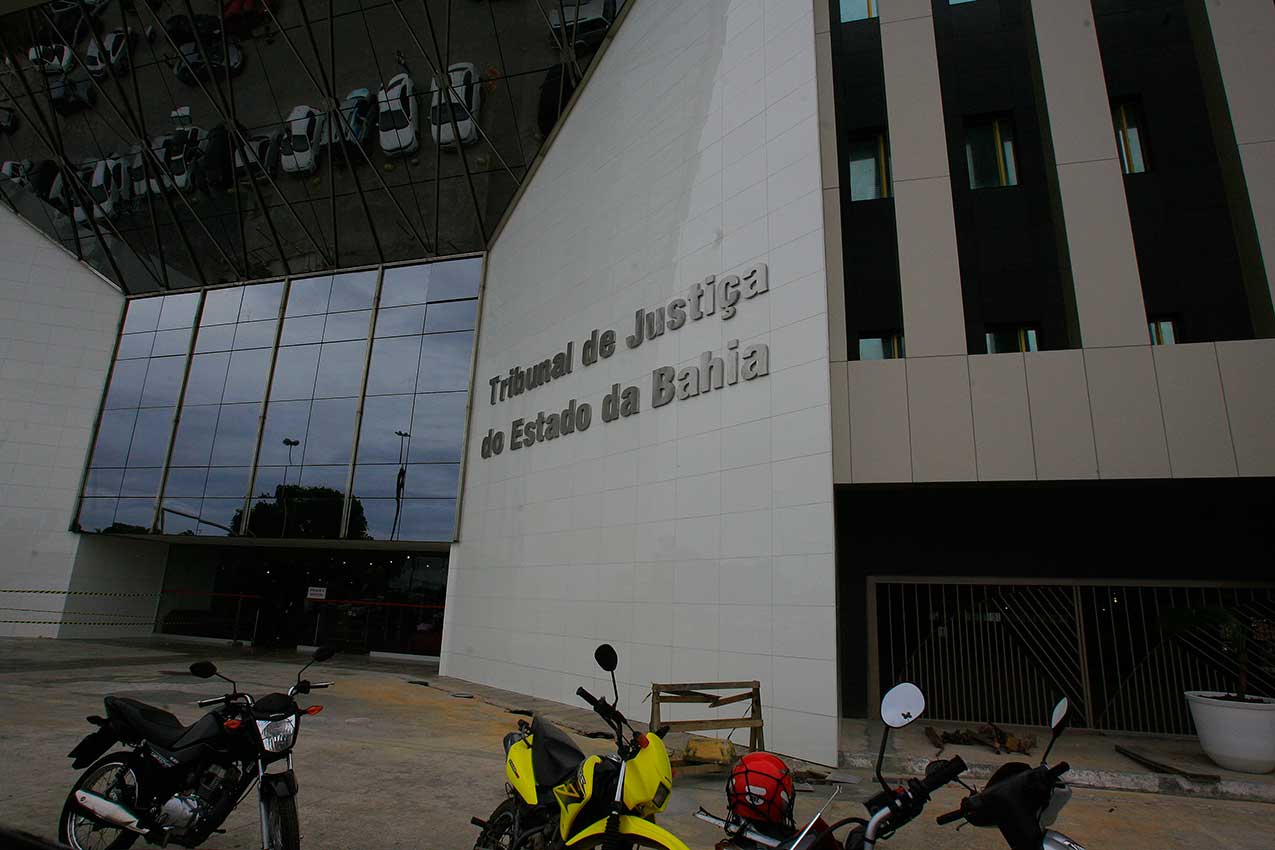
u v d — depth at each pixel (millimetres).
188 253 23391
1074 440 9125
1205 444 8734
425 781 6469
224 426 22047
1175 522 10461
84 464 23250
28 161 23125
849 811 6016
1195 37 10852
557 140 16688
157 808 4141
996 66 11766
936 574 11016
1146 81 10953
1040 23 10891
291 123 20438
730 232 10703
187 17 20016
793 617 8570
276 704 4258
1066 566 10625
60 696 10289
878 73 12094
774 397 9414
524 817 3809
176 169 21938
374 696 12664
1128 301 9422
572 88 16469
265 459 21125
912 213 10508
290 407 21344
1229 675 9773
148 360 23703
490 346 18453
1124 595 10359
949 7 12258
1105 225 9781
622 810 3154
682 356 11148
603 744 8820
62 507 22875
